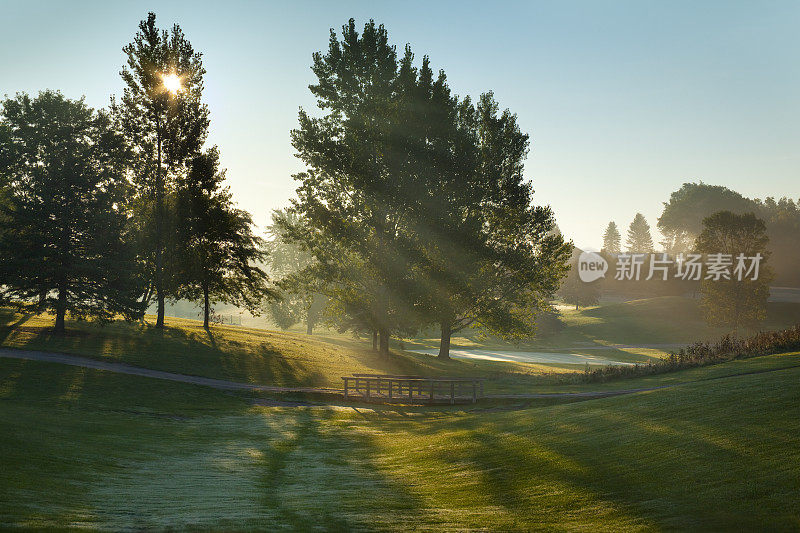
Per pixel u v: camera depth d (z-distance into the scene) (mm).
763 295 88500
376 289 48250
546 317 100438
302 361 43500
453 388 31250
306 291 55562
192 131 47031
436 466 14742
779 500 7895
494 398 30688
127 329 46312
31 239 38438
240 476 14336
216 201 51500
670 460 10703
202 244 50625
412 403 31500
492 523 9141
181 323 60875
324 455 18000
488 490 11508
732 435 11164
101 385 29297
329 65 46281
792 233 156250
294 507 10625
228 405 28922
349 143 45656
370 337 79250
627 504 9094
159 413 25641
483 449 15586
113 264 39438
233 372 36844
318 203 47312
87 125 48219
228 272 55250
